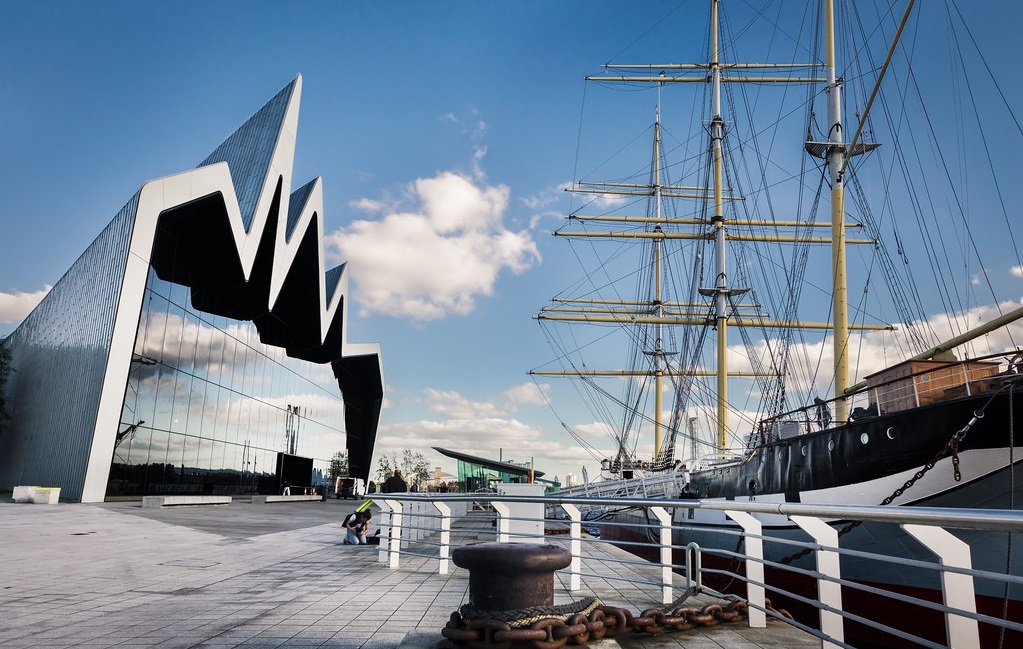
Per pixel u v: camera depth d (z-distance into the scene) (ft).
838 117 97.45
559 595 28.89
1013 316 43.50
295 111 148.25
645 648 18.47
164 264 111.04
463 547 15.46
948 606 13.83
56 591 28.63
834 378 85.51
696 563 26.53
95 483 94.89
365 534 51.13
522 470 106.52
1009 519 11.84
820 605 18.02
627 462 150.30
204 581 31.81
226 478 136.46
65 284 138.00
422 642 16.02
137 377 103.19
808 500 50.85
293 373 177.58
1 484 153.17
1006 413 38.06
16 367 169.89
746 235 147.84
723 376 139.03
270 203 135.74
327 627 21.35
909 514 14.15
